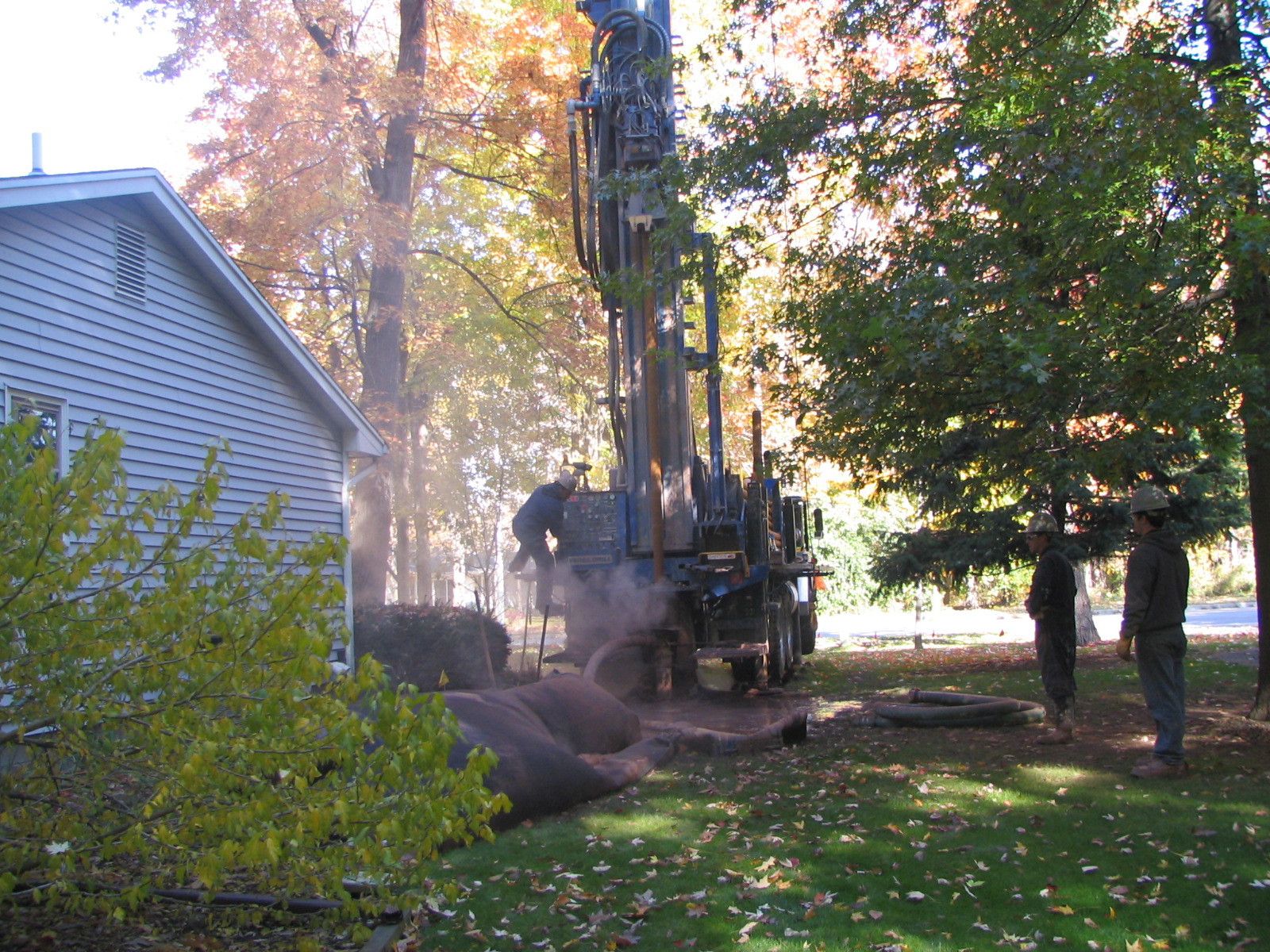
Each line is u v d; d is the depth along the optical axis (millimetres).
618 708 8547
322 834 3645
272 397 13094
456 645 13617
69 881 4125
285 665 3799
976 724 9547
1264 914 4516
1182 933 4316
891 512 30984
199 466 11500
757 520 12875
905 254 8570
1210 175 6992
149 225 10852
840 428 8953
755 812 6602
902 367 7680
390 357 19547
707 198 9711
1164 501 7227
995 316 7426
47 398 9312
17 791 4246
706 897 4996
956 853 5574
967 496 11227
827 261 9320
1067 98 7453
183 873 3891
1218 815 6051
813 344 9070
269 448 12961
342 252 21359
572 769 6836
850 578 34875
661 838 6094
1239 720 9062
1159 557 7109
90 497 3857
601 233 12531
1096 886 4957
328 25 19078
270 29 18438
